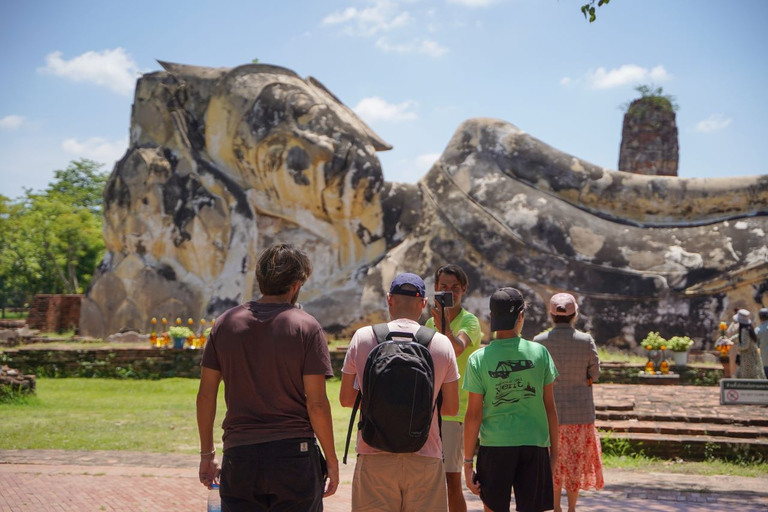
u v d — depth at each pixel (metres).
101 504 7.12
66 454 9.87
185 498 7.39
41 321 32.31
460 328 6.09
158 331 23.05
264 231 23.41
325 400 4.14
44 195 54.69
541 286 21.41
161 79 24.33
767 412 11.60
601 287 21.11
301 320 4.18
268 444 4.02
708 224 21.98
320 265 23.23
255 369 4.09
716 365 17.67
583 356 6.59
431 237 22.78
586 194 22.53
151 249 23.64
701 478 9.11
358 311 22.28
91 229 50.56
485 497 5.31
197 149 23.91
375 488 4.43
